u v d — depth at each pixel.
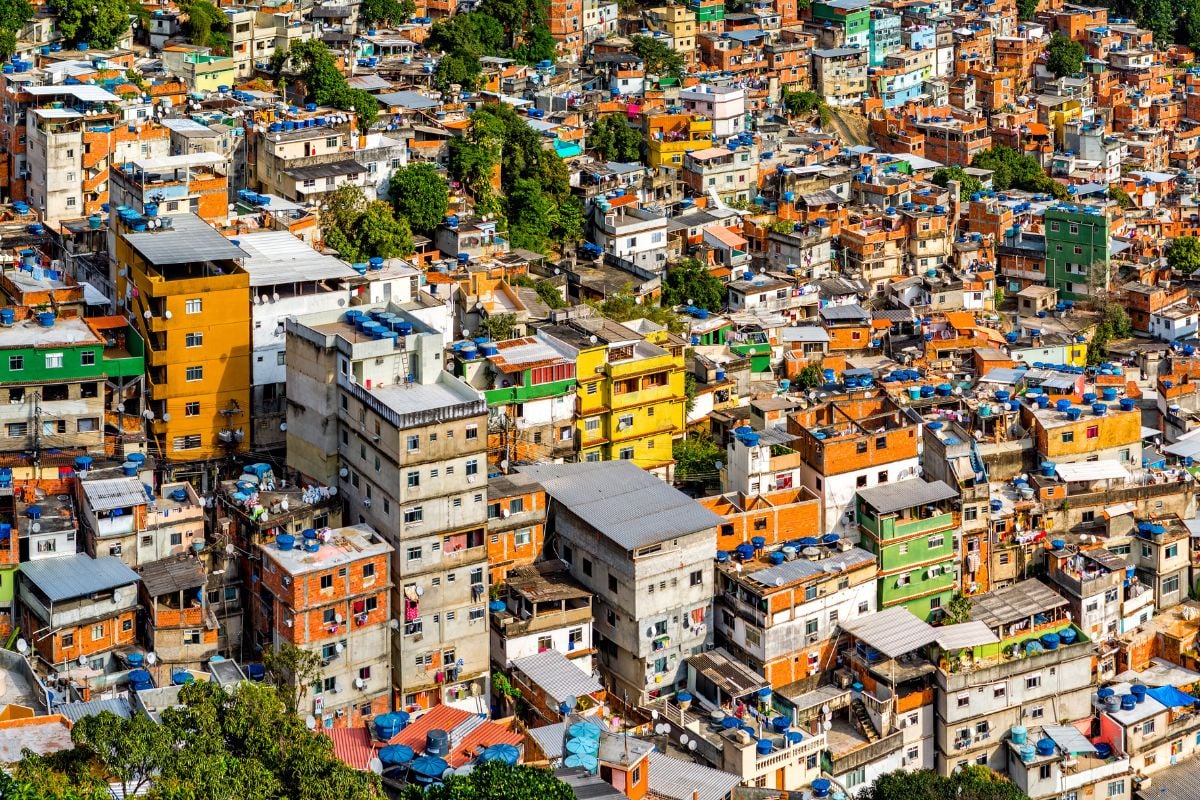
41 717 193.25
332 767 190.38
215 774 182.12
